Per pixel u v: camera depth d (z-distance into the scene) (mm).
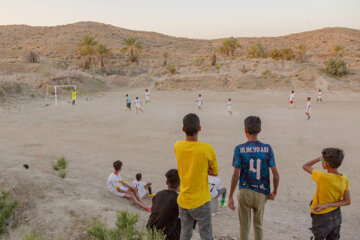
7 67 50344
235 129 18875
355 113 25953
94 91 51188
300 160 12164
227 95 44812
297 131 18094
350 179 9789
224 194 7289
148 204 7441
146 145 14938
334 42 155250
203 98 41469
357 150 13523
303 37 183375
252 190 3498
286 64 63562
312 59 93625
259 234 3654
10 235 4441
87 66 77062
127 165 11477
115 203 6598
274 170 3459
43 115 24281
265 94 45500
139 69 83562
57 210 5477
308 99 22141
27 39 147875
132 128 19438
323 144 14805
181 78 58312
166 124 20922
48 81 44719
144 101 37531
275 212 7258
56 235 4469
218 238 5137
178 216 3910
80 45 79625
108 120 22375
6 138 15945
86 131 18328
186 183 3217
